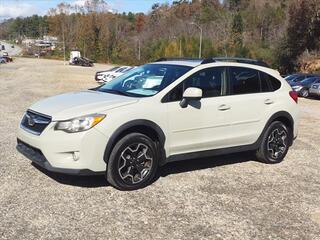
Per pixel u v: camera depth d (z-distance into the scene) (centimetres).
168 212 493
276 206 532
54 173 606
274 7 11938
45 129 528
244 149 683
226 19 10862
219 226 465
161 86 597
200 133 618
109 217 471
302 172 688
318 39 5741
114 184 546
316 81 2556
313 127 1196
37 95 1858
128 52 11950
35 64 8088
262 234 453
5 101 1511
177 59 690
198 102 612
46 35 18012
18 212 472
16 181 569
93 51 12356
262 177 646
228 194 563
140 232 441
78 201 510
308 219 499
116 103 552
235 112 654
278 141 725
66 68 6512
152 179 603
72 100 575
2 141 798
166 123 580
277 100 714
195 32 10906
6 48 18612
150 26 13138
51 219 459
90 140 520
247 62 706
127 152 548
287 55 5947
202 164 696
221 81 650
